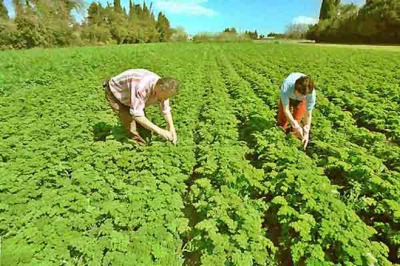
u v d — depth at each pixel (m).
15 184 3.66
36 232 2.86
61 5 50.28
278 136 5.23
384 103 7.53
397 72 12.50
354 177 4.20
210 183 4.09
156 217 3.18
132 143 4.99
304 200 3.53
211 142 5.27
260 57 22.05
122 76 4.42
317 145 5.00
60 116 6.30
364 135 5.44
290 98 5.14
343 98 8.07
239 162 4.18
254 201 3.65
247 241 3.05
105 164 4.33
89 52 25.28
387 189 3.71
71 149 4.61
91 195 3.62
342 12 66.56
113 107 4.74
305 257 3.13
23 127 5.67
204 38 69.69
